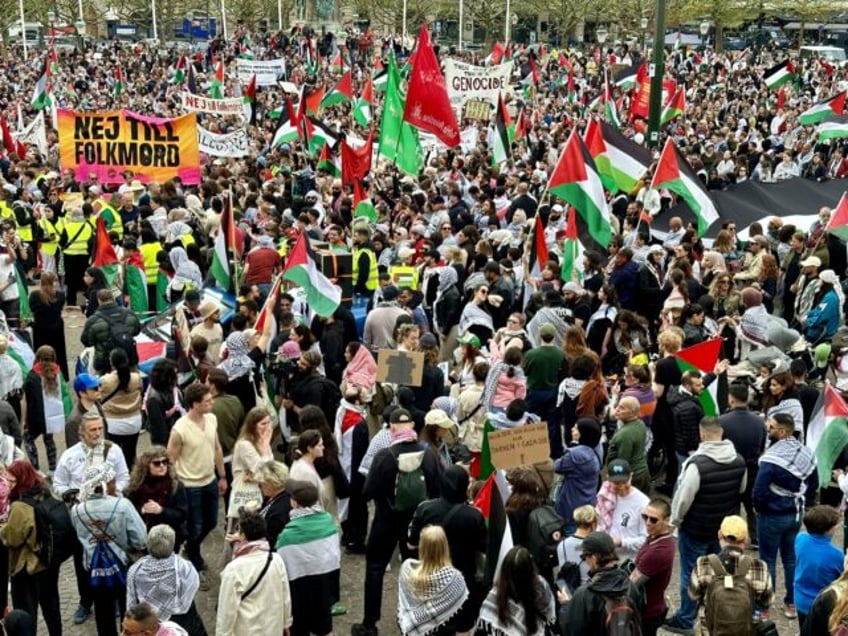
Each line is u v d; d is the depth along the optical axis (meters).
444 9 83.56
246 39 65.69
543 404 11.54
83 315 18.58
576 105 37.41
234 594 7.27
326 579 7.97
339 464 9.34
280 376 10.83
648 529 7.70
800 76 50.44
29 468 8.12
